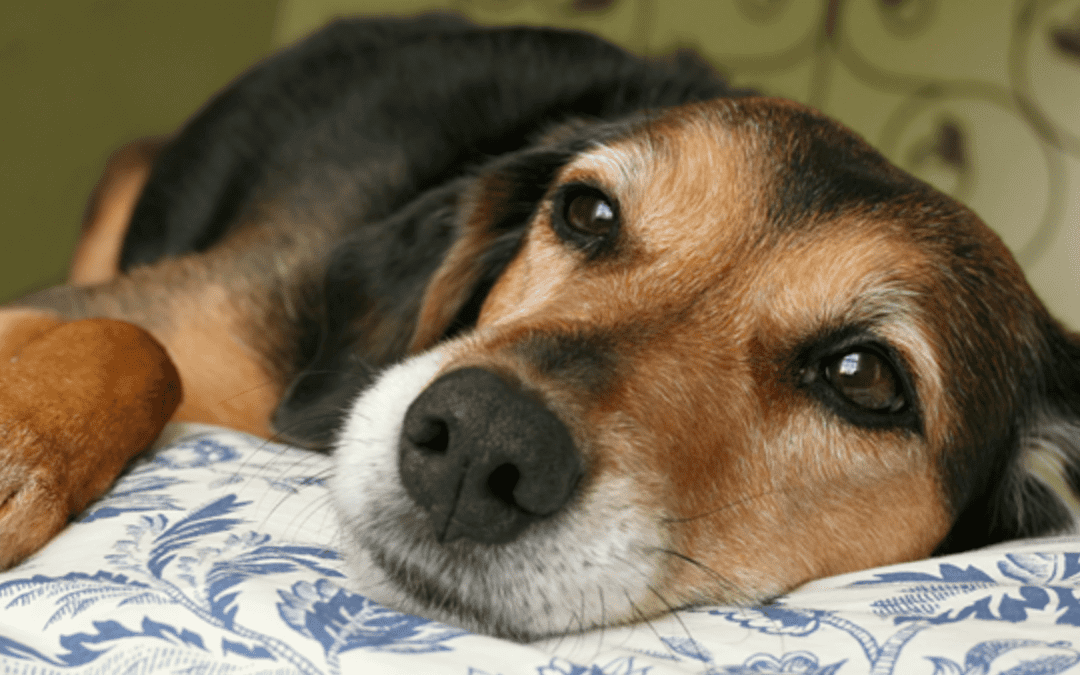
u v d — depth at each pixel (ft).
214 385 1.70
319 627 1.17
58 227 2.63
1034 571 1.32
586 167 1.51
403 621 1.20
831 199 1.47
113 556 1.25
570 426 1.28
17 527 1.28
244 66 2.92
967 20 2.96
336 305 1.74
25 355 1.39
